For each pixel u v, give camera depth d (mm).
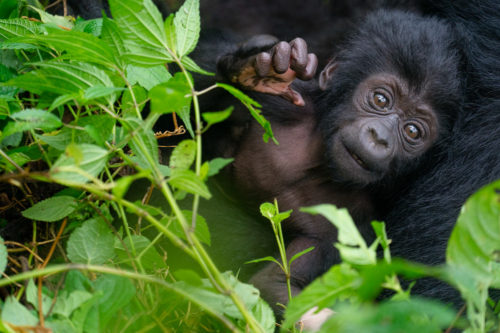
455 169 1990
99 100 1719
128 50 1708
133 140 1689
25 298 1687
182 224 1546
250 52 1936
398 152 1990
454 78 1989
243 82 1942
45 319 1547
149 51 1708
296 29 2375
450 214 1972
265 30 2398
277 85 1938
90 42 1704
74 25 1837
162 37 1704
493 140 1987
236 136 2025
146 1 1696
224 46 2043
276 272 1963
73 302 1564
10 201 1770
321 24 2357
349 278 1396
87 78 1714
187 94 1705
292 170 2010
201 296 1667
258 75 1913
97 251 1714
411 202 1998
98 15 2002
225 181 2025
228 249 2014
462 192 1979
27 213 1722
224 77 1961
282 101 2027
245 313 1534
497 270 1445
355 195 2012
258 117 1732
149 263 1744
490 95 2002
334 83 2021
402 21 2021
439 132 1993
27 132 1779
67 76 1712
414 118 1990
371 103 1996
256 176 2012
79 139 1720
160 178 1565
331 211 1452
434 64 1985
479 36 2025
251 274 2004
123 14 1696
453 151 1996
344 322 1146
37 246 1772
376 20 2039
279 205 2012
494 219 1300
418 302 1097
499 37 2021
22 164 1755
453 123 1997
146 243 1741
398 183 2006
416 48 1992
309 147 2010
